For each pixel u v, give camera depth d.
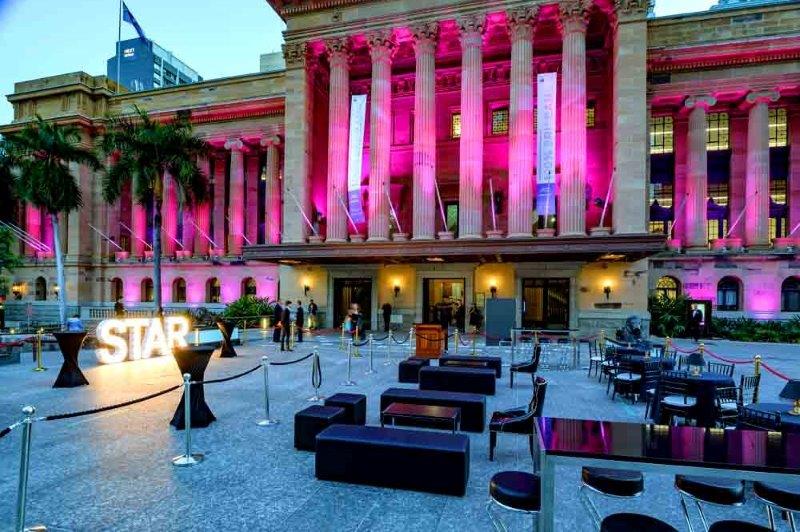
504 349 20.89
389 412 7.82
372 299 30.66
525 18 26.36
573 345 17.78
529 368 12.95
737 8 29.39
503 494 4.59
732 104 31.38
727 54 29.22
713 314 29.30
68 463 7.14
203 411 9.13
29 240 44.16
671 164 32.28
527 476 4.90
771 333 25.27
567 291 27.45
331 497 6.06
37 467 6.98
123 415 9.79
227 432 8.71
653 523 3.73
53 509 5.68
